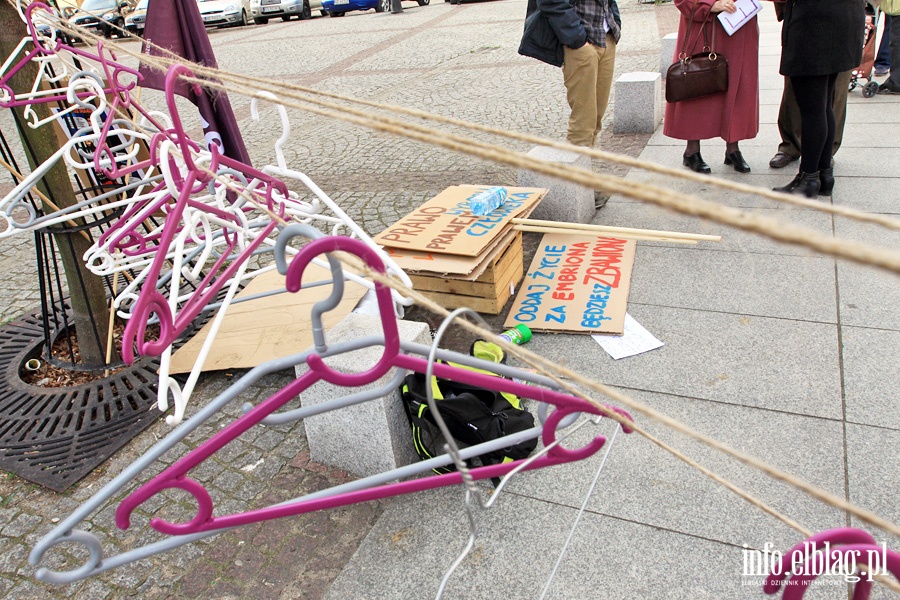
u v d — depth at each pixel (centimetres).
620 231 370
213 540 238
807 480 233
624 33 1119
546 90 812
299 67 1124
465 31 1344
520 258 377
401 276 224
